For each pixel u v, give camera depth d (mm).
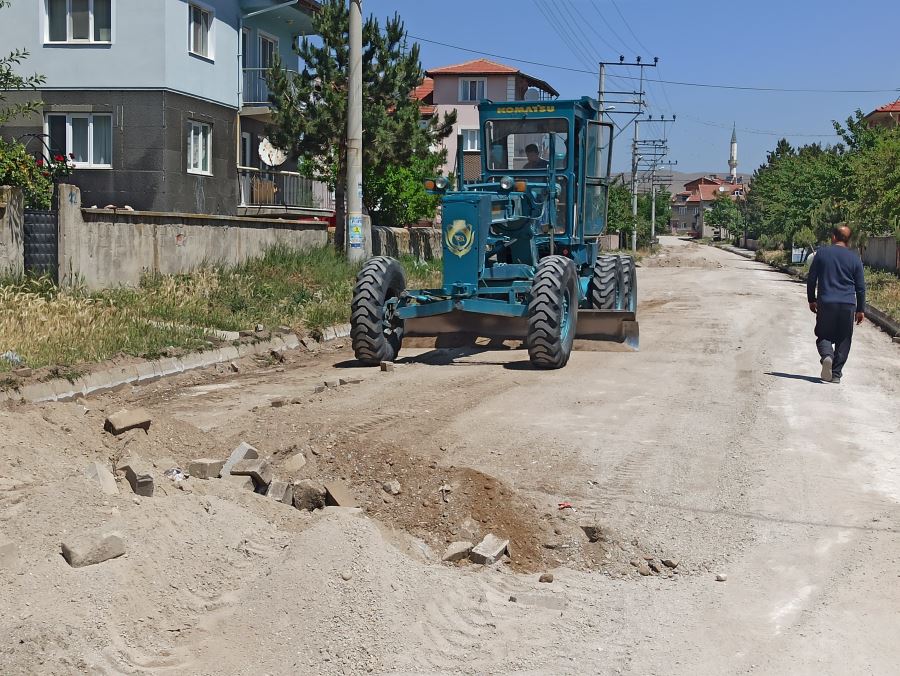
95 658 4090
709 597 5293
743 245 92125
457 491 6438
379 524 5918
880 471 7613
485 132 13695
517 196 12609
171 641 4410
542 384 10859
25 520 4992
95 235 15195
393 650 4484
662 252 72688
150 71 24250
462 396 10047
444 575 5262
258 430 7719
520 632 4812
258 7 28125
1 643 4066
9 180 16234
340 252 22594
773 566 5707
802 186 45531
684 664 4488
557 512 6398
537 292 11742
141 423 6887
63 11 24250
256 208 28438
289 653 4348
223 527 5340
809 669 4438
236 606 4684
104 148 24625
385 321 12617
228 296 16219
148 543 4957
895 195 30016
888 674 4391
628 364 12539
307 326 15305
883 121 59000
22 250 14273
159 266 16750
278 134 24281
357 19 20094
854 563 5727
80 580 4559
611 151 15367
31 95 24328
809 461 7816
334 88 24516
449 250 12086
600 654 4590
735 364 12805
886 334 17297
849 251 11602
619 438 8320
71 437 6496
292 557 5004
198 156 26250
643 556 5883
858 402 10336
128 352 11672
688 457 7801
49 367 10297
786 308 21844
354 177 20578
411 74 24656
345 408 9266
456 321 13016
